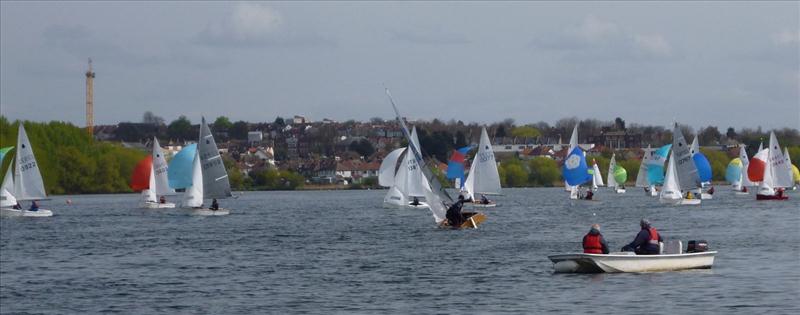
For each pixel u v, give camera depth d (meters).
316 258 197.00
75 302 149.50
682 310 125.88
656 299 132.62
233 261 196.12
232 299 146.88
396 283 157.25
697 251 158.12
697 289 139.00
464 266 174.88
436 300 139.75
